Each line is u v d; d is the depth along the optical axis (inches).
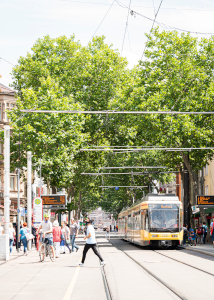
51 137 1576.0
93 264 738.2
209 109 1425.9
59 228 916.0
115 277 549.6
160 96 1407.5
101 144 1777.8
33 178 2566.4
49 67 1838.1
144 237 1213.7
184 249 1193.4
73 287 456.8
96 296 398.6
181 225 1202.6
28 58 1856.5
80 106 1660.9
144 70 1521.9
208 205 1369.3
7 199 941.8
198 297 391.5
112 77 1776.6
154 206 1207.6
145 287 459.2
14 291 432.1
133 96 1481.3
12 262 791.7
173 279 521.3
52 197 1601.9
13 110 1670.8
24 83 1895.9
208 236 1491.1
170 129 1375.5
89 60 1802.4
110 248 1321.4
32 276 558.3
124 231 1923.0
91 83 1774.1
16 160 1742.1
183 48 1498.5
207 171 2175.2
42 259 794.2
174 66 1456.7
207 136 1391.5
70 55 1883.6
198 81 1448.1
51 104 1587.1
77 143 1606.8
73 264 737.0
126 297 394.3
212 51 1491.1
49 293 417.4
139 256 936.9
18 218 1231.5
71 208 2102.6
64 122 1604.3
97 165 1862.7
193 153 1488.7
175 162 1640.0
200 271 610.9
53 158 1588.3
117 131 1702.8
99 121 1718.8
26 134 1601.9
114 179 2404.0
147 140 1654.8
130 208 1688.0
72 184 2124.8
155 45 1503.4
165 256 927.7
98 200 4116.6
